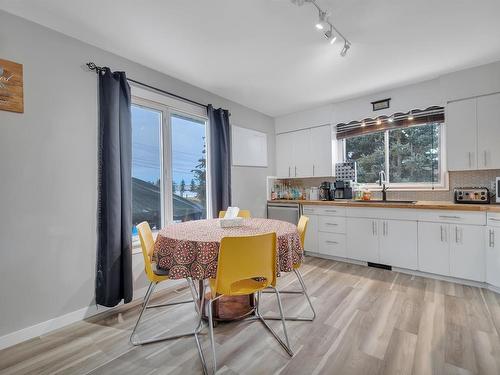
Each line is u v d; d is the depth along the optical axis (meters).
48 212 1.95
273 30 2.06
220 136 3.40
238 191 3.81
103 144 2.23
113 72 2.32
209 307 1.57
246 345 1.73
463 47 2.37
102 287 2.19
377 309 2.17
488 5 1.79
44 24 1.94
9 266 1.77
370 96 3.58
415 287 2.62
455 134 2.89
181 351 1.68
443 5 1.79
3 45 1.77
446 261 2.75
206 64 2.62
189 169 3.21
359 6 1.79
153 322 2.05
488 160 2.71
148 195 2.78
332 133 3.98
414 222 2.94
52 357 1.64
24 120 1.85
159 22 1.94
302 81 3.08
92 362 1.58
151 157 2.80
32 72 1.89
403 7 1.81
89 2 1.71
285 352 1.64
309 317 2.06
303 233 2.28
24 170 1.84
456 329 1.85
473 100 2.79
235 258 1.54
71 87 2.09
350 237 3.45
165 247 1.78
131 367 1.54
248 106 4.00
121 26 1.98
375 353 1.61
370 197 3.67
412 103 3.25
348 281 2.82
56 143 2.00
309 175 4.21
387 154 3.72
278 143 4.59
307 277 2.96
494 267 2.44
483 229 2.53
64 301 2.02
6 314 1.75
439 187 3.29
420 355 1.58
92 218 2.19
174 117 3.04
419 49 2.39
